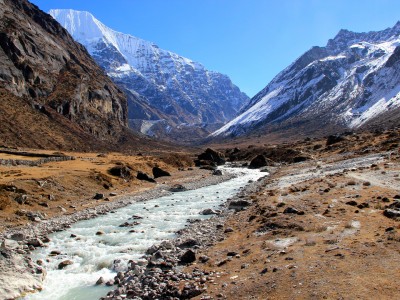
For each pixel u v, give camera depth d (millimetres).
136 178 67500
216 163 123562
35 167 61750
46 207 40031
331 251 18000
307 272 15805
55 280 20656
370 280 14172
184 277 18344
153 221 34594
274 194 39219
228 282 16594
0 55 161000
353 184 37844
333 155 91938
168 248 23984
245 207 36156
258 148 147750
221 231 27453
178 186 58906
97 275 21203
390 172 43312
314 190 36938
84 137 171875
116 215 38500
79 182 52562
